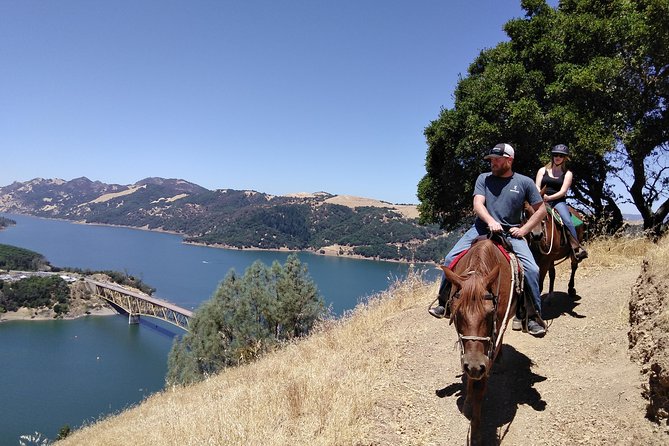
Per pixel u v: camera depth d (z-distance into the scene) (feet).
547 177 22.76
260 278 113.80
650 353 14.61
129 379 237.25
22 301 393.09
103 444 28.43
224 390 28.68
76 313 390.01
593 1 46.65
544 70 47.03
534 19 47.80
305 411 17.67
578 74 41.96
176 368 110.01
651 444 12.57
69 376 237.66
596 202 52.29
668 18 38.81
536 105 43.09
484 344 12.05
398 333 24.35
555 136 43.60
